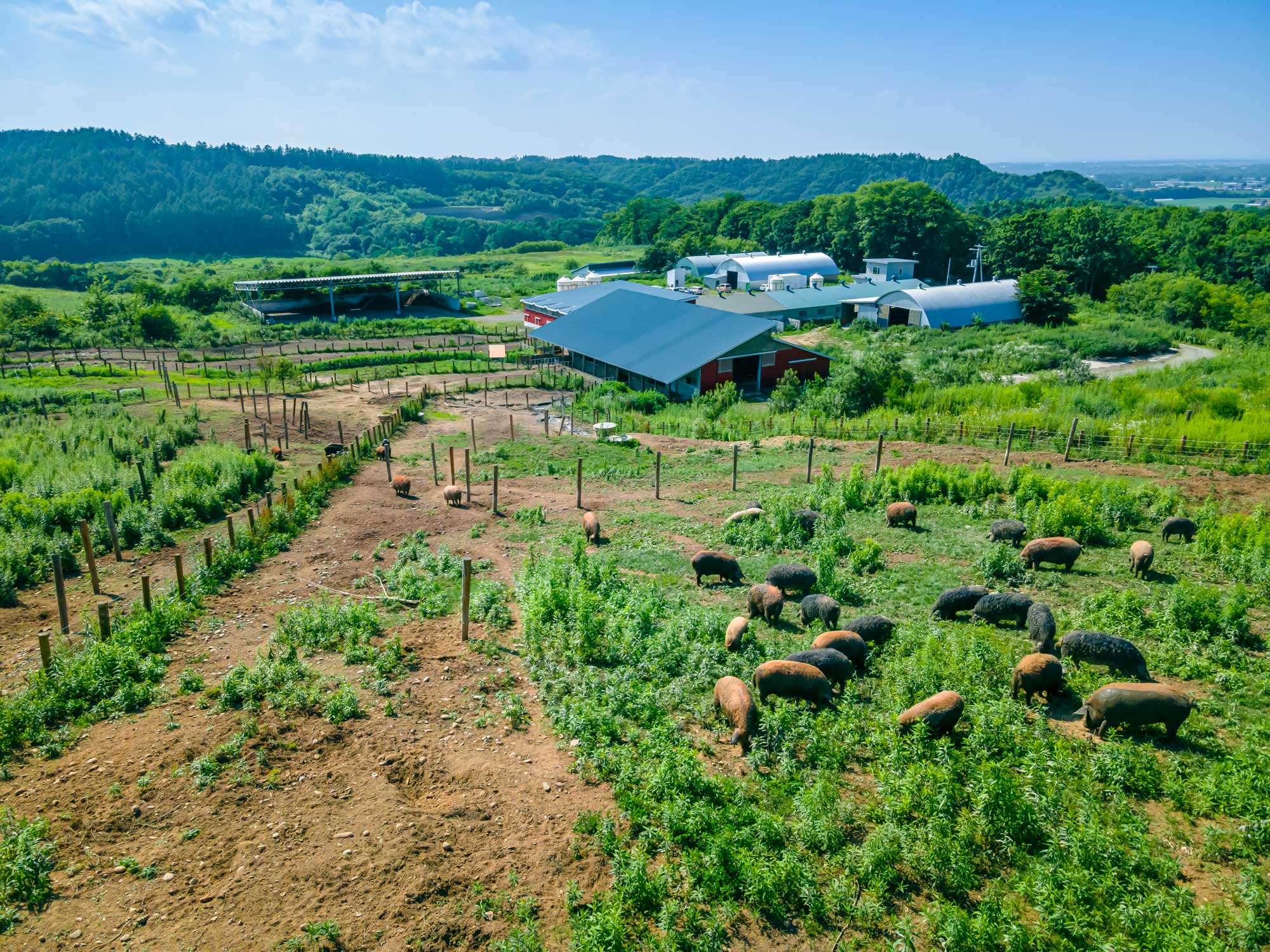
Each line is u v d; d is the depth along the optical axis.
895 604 19.25
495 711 14.58
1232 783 11.80
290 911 10.03
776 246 154.88
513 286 126.25
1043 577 20.36
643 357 56.41
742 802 11.77
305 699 14.48
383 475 33.38
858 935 9.77
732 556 22.72
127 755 13.03
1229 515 23.67
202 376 59.47
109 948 9.46
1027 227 110.12
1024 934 9.41
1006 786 11.38
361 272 140.38
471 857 10.95
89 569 20.91
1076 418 35.31
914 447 35.09
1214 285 93.25
